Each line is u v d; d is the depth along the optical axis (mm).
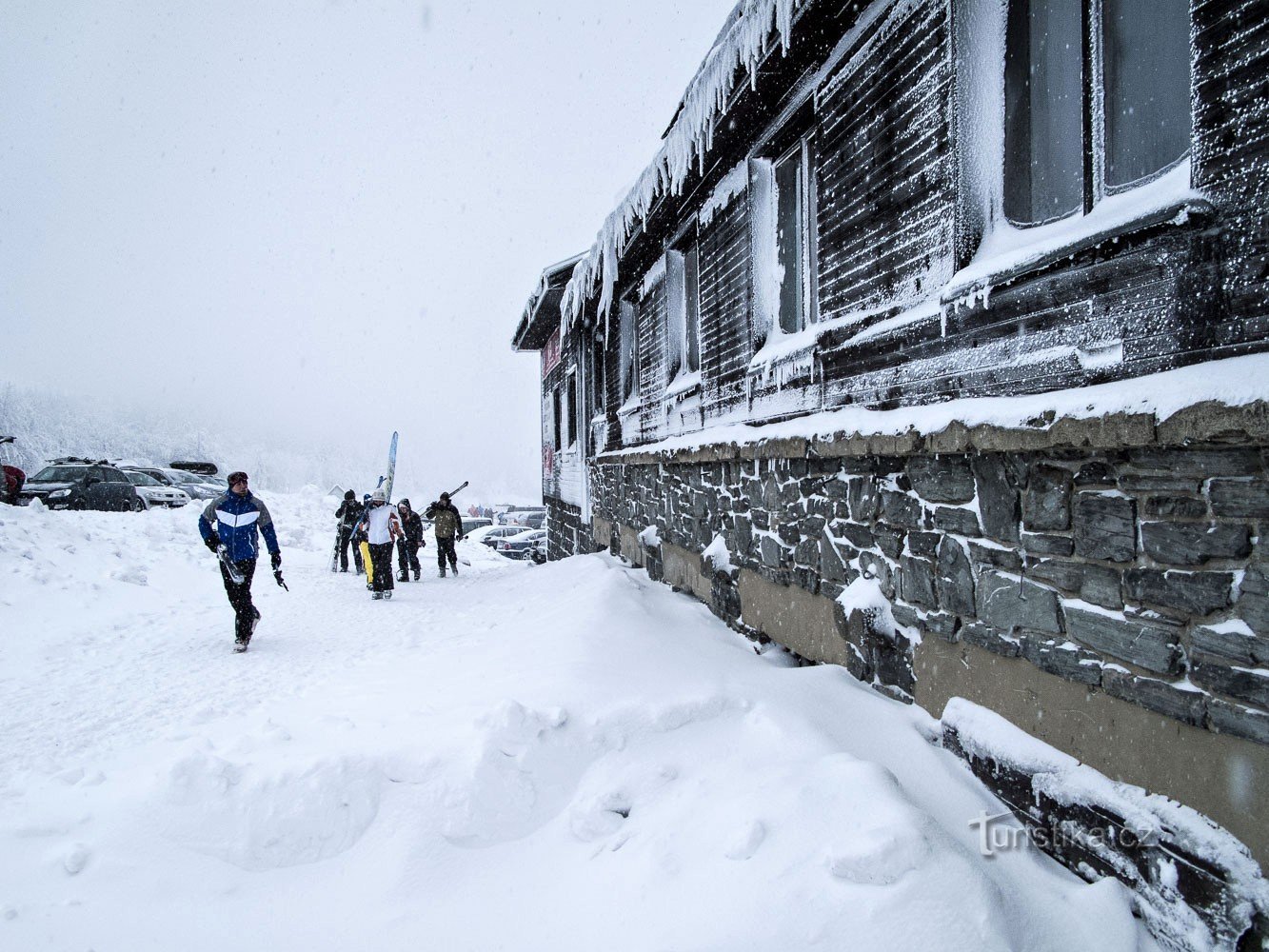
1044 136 2842
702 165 6090
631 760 3176
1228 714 1874
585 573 8688
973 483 2891
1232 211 1948
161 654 6371
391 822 2934
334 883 2729
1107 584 2266
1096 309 2391
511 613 7621
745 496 5344
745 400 5535
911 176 3449
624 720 3346
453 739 3283
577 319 12477
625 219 7961
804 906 2139
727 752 3131
